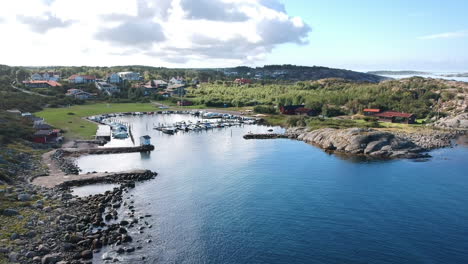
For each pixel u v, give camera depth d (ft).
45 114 581.12
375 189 249.14
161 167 310.24
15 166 266.57
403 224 192.95
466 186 254.47
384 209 213.05
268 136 472.85
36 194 217.56
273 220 197.88
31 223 172.45
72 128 475.31
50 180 253.85
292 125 571.69
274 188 251.60
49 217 182.60
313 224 193.16
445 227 189.16
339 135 402.72
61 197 216.95
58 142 389.80
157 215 203.21
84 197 224.94
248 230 185.78
